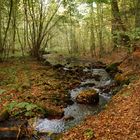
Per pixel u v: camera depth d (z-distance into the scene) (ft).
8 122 29.48
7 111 31.22
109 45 122.93
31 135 27.12
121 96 37.17
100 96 44.55
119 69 59.77
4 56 75.46
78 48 159.74
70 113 37.37
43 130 31.09
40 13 87.56
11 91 42.60
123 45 64.64
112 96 42.63
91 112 37.42
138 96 33.83
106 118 30.58
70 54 123.13
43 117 34.32
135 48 63.57
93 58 99.66
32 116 33.22
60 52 135.85
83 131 28.58
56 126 32.48
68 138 27.68
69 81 54.54
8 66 64.95
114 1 71.67
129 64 59.57
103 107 38.11
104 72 64.54
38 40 88.94
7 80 50.06
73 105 40.78
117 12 71.87
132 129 26.05
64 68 70.59
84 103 41.22
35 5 89.30
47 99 41.42
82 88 50.47
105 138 25.81
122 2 86.89
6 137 25.88
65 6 91.76
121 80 47.85
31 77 54.08
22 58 83.66
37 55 88.79
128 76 48.26
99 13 112.16
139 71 49.42
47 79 53.93
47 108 37.04
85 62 83.51
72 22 118.93
